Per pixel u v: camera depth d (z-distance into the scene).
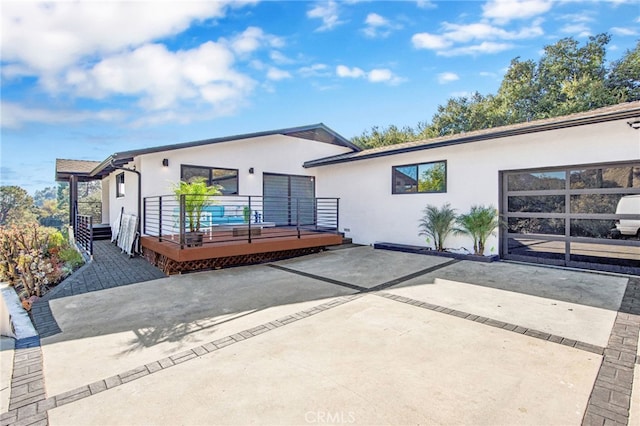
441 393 2.45
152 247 7.46
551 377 2.65
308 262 7.75
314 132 12.44
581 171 6.53
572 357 2.97
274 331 3.67
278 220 11.41
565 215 6.75
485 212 7.52
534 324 3.75
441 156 8.69
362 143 27.41
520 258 7.42
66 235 11.74
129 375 2.81
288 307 4.49
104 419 2.24
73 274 6.62
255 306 4.57
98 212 20.03
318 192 12.45
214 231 8.73
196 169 9.38
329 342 3.34
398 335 3.49
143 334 3.67
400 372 2.75
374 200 10.45
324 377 2.69
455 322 3.84
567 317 3.94
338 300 4.76
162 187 8.77
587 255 6.49
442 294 4.96
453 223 8.41
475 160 8.02
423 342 3.31
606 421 2.13
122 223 9.98
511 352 3.08
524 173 7.32
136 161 8.92
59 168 13.06
